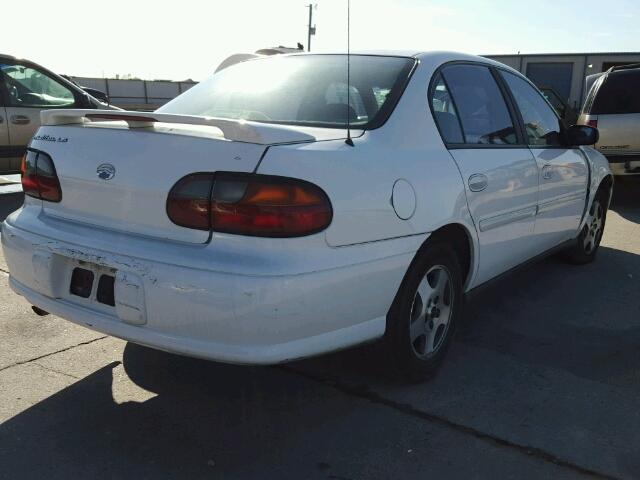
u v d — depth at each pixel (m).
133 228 2.51
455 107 3.35
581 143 4.47
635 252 6.03
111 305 2.52
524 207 3.80
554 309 4.38
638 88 8.34
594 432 2.78
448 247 3.14
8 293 4.23
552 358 3.56
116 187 2.52
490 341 3.79
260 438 2.67
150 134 2.51
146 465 2.46
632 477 2.47
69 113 2.72
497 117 3.73
